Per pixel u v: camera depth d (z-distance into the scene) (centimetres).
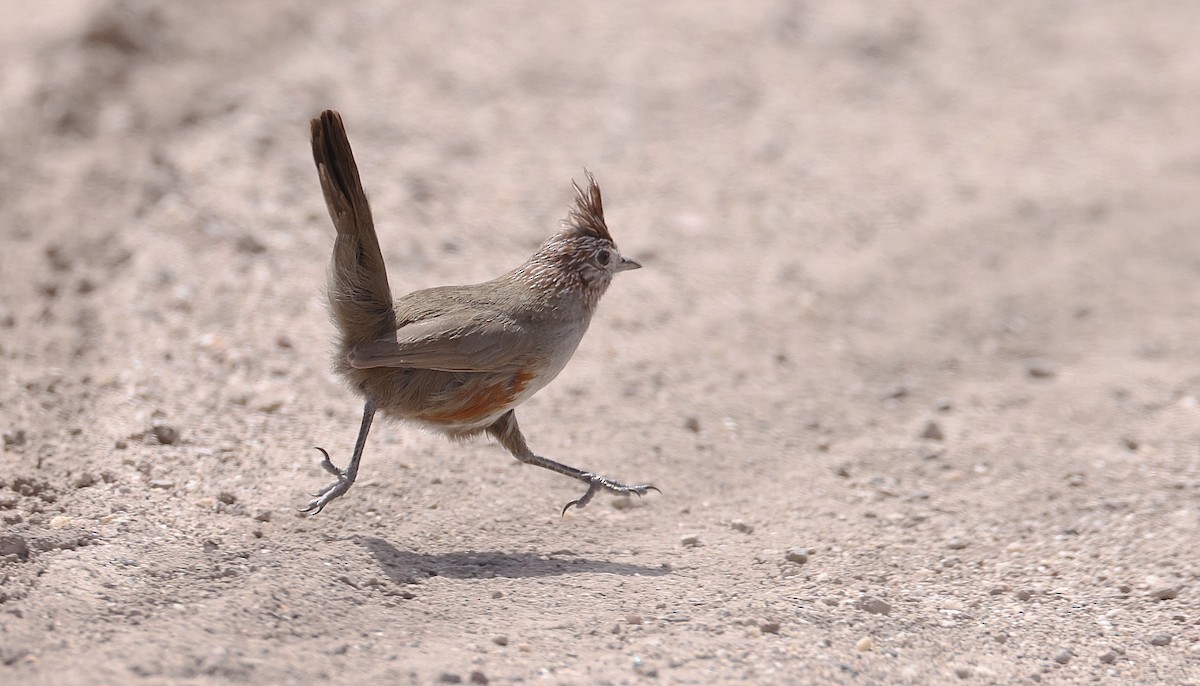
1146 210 1892
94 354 1240
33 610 766
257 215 1574
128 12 1967
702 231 1733
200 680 686
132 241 1476
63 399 1131
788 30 2348
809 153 1977
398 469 1072
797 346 1485
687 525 1056
